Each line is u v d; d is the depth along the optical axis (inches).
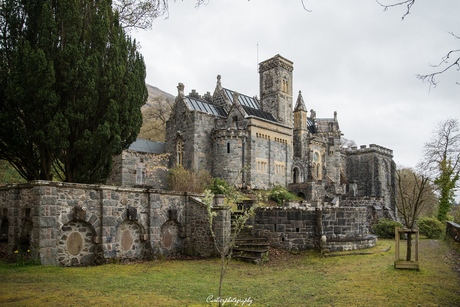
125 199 700.7
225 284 506.6
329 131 2679.6
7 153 814.5
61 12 749.9
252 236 866.1
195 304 385.1
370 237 888.3
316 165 2374.5
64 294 402.6
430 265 625.6
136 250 721.0
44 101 710.5
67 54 729.0
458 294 429.4
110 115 780.6
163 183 1647.4
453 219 1612.9
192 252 814.5
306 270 636.7
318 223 834.8
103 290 434.0
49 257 569.6
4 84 744.3
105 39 792.9
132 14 831.7
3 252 661.9
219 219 772.0
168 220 788.0
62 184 595.2
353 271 600.4
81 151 768.9
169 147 1888.5
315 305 391.5
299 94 2386.8
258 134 1852.9
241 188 1628.9
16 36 762.2
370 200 1775.3
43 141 716.7
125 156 1557.6
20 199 629.9
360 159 2925.7
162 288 463.5
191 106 1871.3
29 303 362.0
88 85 743.1
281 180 1962.4
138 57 941.2
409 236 600.4
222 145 1761.8
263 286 494.9
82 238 630.5
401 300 402.9
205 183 1545.3
